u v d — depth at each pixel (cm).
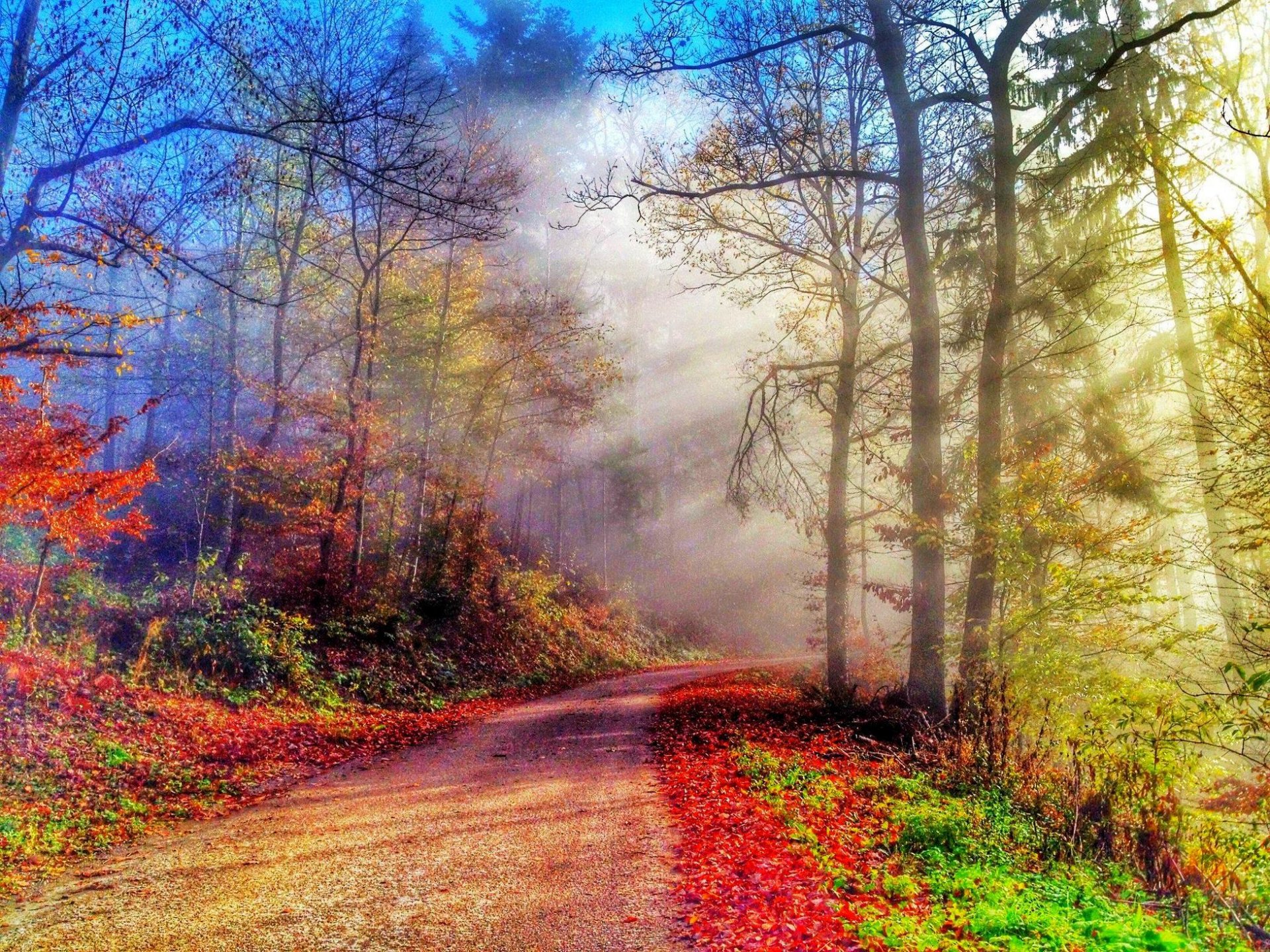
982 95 1478
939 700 1476
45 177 1055
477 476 3019
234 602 1873
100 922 639
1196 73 1564
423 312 2748
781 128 1798
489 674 2519
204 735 1305
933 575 1505
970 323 1738
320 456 2344
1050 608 1113
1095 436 1659
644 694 2405
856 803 1001
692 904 659
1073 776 925
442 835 879
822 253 1959
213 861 801
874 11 1516
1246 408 1109
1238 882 712
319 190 2272
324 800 1066
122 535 2548
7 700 1165
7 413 1255
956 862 758
